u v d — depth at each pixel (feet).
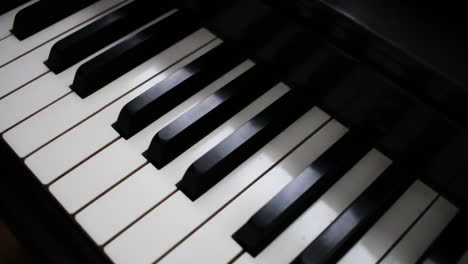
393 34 1.75
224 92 1.93
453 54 1.72
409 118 1.80
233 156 1.83
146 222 1.76
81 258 1.74
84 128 1.89
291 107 1.93
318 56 1.88
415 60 1.72
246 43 2.02
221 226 1.76
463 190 1.81
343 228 1.76
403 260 1.77
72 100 1.94
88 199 1.78
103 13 2.13
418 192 1.85
